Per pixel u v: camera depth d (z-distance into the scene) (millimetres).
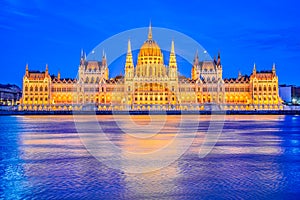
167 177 37125
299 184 34219
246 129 107000
